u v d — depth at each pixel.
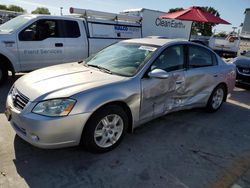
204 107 5.23
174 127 4.48
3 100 5.28
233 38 19.03
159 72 3.63
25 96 3.12
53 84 3.24
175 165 3.29
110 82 3.38
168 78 4.03
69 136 3.01
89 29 7.72
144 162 3.30
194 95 4.72
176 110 4.44
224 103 6.32
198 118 5.03
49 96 2.98
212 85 5.06
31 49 6.45
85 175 2.97
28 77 3.64
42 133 2.89
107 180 2.90
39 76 3.60
